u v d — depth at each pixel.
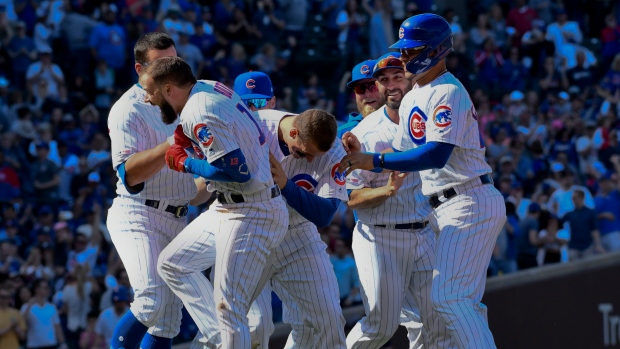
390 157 17.42
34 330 37.03
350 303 39.31
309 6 59.34
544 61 60.53
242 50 54.56
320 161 18.17
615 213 46.62
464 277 18.16
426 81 18.12
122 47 52.09
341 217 42.53
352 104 56.59
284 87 55.72
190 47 52.50
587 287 34.88
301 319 19.78
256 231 16.75
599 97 59.56
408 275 20.16
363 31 58.41
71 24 51.34
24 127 46.09
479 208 18.22
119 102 18.61
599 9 64.88
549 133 53.41
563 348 34.31
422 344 21.44
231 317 16.77
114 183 45.44
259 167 16.64
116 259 40.94
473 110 18.08
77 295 38.59
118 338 18.83
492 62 58.53
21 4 51.44
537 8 62.69
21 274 38.19
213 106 16.06
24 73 50.28
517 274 33.97
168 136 18.70
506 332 33.53
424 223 19.97
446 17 58.50
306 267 18.66
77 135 47.53
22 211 43.38
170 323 18.88
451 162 18.20
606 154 52.81
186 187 19.08
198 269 17.81
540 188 48.75
